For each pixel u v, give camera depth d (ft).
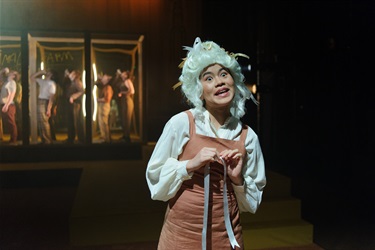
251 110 22.76
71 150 21.06
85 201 13.61
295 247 12.19
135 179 16.92
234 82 5.92
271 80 22.63
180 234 5.75
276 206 13.05
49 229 13.46
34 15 19.98
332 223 14.15
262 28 22.35
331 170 20.03
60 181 19.77
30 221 14.35
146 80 21.44
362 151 18.15
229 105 6.04
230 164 5.61
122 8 20.89
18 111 20.40
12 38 19.94
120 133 21.63
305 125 21.75
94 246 11.91
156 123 21.99
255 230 12.10
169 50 21.54
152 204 13.30
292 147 22.66
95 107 21.21
